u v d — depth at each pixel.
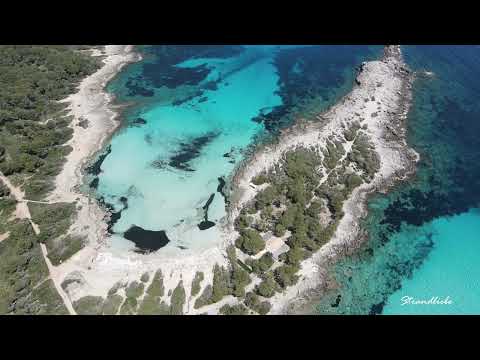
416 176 79.44
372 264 63.25
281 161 81.38
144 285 58.12
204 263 61.81
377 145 86.62
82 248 63.34
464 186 77.81
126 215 69.94
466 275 62.47
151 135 88.88
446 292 59.84
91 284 57.97
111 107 96.88
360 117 93.88
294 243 63.03
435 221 70.88
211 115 96.19
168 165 81.00
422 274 62.25
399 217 71.31
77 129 88.75
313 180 75.56
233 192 74.50
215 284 57.59
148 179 77.50
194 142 87.56
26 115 88.69
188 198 73.56
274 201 71.56
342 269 62.12
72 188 74.31
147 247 64.25
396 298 58.69
